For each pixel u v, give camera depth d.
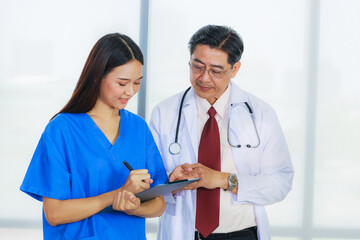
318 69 2.90
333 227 2.92
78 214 1.15
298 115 2.91
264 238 1.62
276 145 1.69
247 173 1.65
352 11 2.88
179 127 1.69
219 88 1.57
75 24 2.88
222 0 2.87
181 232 1.61
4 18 2.87
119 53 1.17
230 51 1.50
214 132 1.64
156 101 2.91
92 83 1.22
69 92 2.90
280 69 2.90
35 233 2.92
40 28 2.88
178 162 1.66
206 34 1.50
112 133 1.30
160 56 2.89
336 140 2.91
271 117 1.71
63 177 1.17
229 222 1.58
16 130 2.91
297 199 2.93
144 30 2.88
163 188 1.19
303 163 2.92
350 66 2.89
